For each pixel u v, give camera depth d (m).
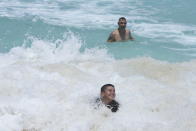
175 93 11.58
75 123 9.78
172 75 13.10
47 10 22.77
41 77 12.41
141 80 12.51
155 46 16.89
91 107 10.49
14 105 10.45
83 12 22.61
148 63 14.17
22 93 11.23
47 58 14.88
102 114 10.22
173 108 10.62
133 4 24.97
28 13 21.73
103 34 18.38
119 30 17.16
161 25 20.23
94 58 15.08
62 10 22.97
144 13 22.67
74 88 11.64
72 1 25.53
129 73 13.18
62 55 15.29
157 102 10.94
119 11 23.06
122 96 11.21
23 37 17.33
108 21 20.70
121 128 9.57
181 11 23.12
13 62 14.25
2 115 10.02
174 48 16.80
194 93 11.73
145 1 25.86
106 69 13.54
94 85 11.91
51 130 9.54
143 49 16.45
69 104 10.62
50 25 19.36
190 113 10.35
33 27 18.92
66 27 19.16
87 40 17.31
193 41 17.77
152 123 9.79
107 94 10.43
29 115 10.06
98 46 16.56
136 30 19.20
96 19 21.05
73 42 16.88
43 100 10.80
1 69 12.96
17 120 9.84
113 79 12.54
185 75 13.14
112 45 16.78
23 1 25.16
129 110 10.46
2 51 15.57
